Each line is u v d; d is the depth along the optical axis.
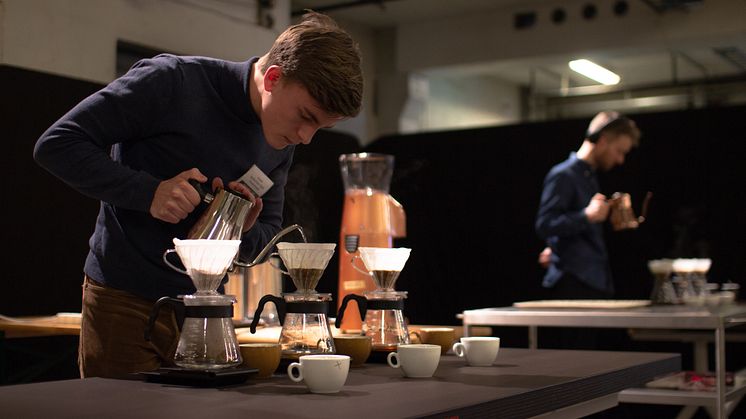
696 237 5.92
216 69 1.74
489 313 2.97
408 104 8.81
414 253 7.01
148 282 1.70
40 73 3.78
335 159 5.41
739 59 8.83
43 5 4.79
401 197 7.08
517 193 6.68
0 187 3.61
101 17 5.13
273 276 2.51
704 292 3.76
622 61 9.18
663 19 7.74
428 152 7.02
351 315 2.25
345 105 1.56
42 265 3.77
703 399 2.97
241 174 1.79
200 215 1.71
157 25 5.51
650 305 3.54
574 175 4.00
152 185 1.58
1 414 1.05
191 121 1.71
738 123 5.89
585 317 2.85
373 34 9.00
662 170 6.09
